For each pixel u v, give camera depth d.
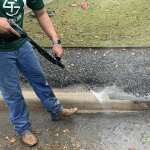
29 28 6.43
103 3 8.73
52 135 2.53
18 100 2.24
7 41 1.97
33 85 2.38
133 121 2.71
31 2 2.09
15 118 2.31
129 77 3.58
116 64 4.01
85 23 6.68
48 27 2.29
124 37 5.29
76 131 2.58
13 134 2.59
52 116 2.67
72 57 4.37
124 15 7.17
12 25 1.85
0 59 2.02
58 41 2.29
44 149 2.34
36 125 2.71
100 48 4.68
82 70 3.88
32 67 2.24
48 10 8.21
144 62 4.00
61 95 3.14
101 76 3.67
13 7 1.85
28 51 2.18
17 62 2.17
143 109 2.92
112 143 2.38
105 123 2.69
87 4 8.73
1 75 2.09
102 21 6.75
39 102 3.06
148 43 4.79
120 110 2.94
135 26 6.07
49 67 4.04
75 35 5.68
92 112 2.92
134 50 4.51
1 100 3.09
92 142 2.41
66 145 2.38
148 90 3.24
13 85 2.15
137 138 2.44
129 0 8.86
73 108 2.73
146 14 7.09
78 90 3.33
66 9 8.30
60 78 3.68
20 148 2.38
